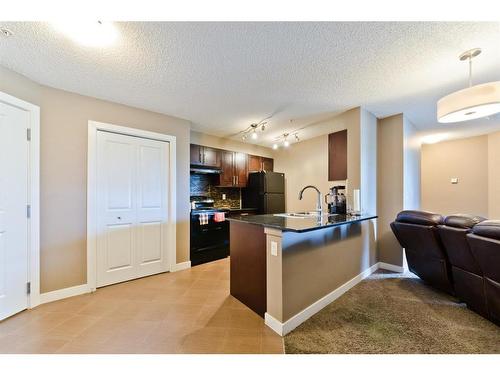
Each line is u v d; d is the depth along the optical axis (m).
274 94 2.63
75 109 2.55
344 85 2.41
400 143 3.33
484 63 1.99
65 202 2.47
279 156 5.75
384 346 1.67
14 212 2.10
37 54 1.85
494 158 4.35
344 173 4.07
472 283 1.98
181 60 1.94
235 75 2.19
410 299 2.42
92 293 2.58
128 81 2.31
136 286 2.79
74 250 2.52
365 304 2.32
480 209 4.55
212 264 3.73
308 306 2.10
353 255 2.85
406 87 2.45
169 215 3.33
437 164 5.13
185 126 3.54
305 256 2.09
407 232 2.52
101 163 2.75
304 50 1.81
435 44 1.73
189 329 1.89
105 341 1.72
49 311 2.17
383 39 1.68
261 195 4.91
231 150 4.93
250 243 2.26
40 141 2.31
